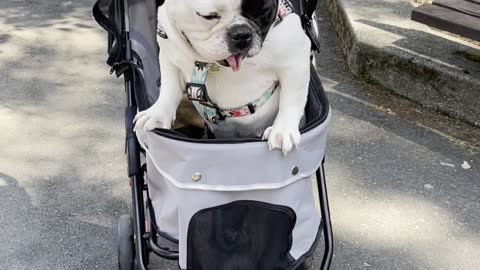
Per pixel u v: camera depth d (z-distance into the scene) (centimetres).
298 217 181
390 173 286
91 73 377
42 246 248
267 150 167
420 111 331
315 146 178
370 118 326
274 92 182
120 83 367
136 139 203
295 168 173
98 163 296
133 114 210
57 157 301
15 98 351
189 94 179
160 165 175
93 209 267
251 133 190
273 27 169
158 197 192
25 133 319
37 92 357
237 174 168
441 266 237
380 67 349
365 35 361
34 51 404
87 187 280
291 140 168
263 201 173
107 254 244
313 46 218
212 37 157
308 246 185
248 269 179
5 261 241
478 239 249
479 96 311
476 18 293
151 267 233
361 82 360
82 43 414
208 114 188
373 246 246
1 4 473
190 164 167
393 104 338
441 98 326
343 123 322
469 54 337
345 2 405
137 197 197
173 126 210
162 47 181
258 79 177
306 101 189
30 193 276
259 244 177
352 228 254
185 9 157
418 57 335
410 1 406
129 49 226
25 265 239
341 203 267
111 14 227
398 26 371
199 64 173
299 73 175
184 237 176
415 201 269
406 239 249
